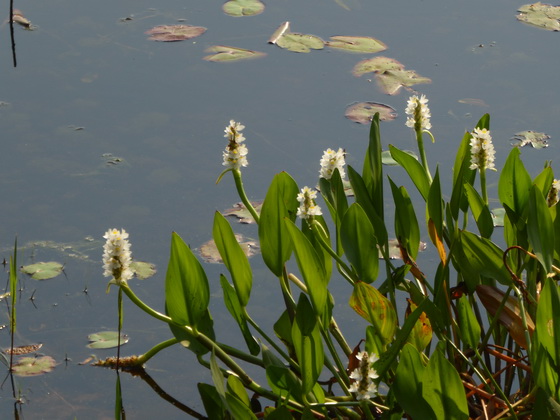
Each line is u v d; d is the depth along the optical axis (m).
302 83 6.60
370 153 3.28
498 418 3.02
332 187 3.36
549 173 3.27
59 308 4.21
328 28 7.68
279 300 4.32
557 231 3.13
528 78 6.68
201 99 6.31
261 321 4.16
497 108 6.21
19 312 4.18
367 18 7.94
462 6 8.23
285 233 3.21
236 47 7.22
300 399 3.05
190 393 3.72
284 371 2.93
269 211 3.17
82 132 5.80
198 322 3.21
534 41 7.38
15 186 5.19
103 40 7.24
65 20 7.60
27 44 7.09
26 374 3.76
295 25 7.72
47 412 3.55
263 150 5.62
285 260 3.31
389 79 6.61
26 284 4.37
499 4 8.29
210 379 3.80
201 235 4.77
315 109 6.19
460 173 3.16
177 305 3.10
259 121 6.00
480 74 6.75
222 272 4.50
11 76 6.55
